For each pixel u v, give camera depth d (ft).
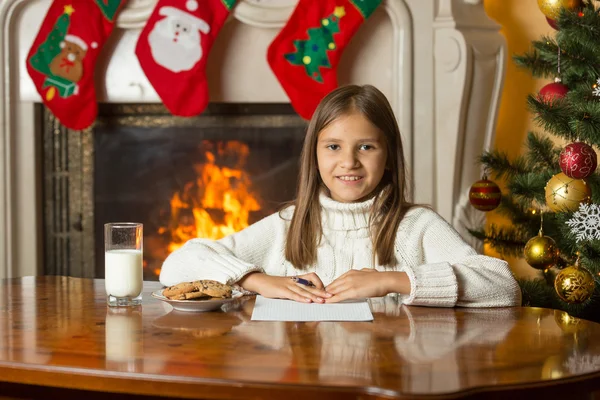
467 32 9.63
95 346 3.66
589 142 7.26
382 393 2.96
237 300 4.93
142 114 10.93
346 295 4.74
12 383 3.85
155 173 11.03
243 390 3.07
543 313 4.56
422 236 5.63
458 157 9.72
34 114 10.75
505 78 10.09
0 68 10.52
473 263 5.01
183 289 4.65
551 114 7.22
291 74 9.71
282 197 10.81
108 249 4.79
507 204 8.61
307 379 3.10
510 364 3.35
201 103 9.91
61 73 10.11
